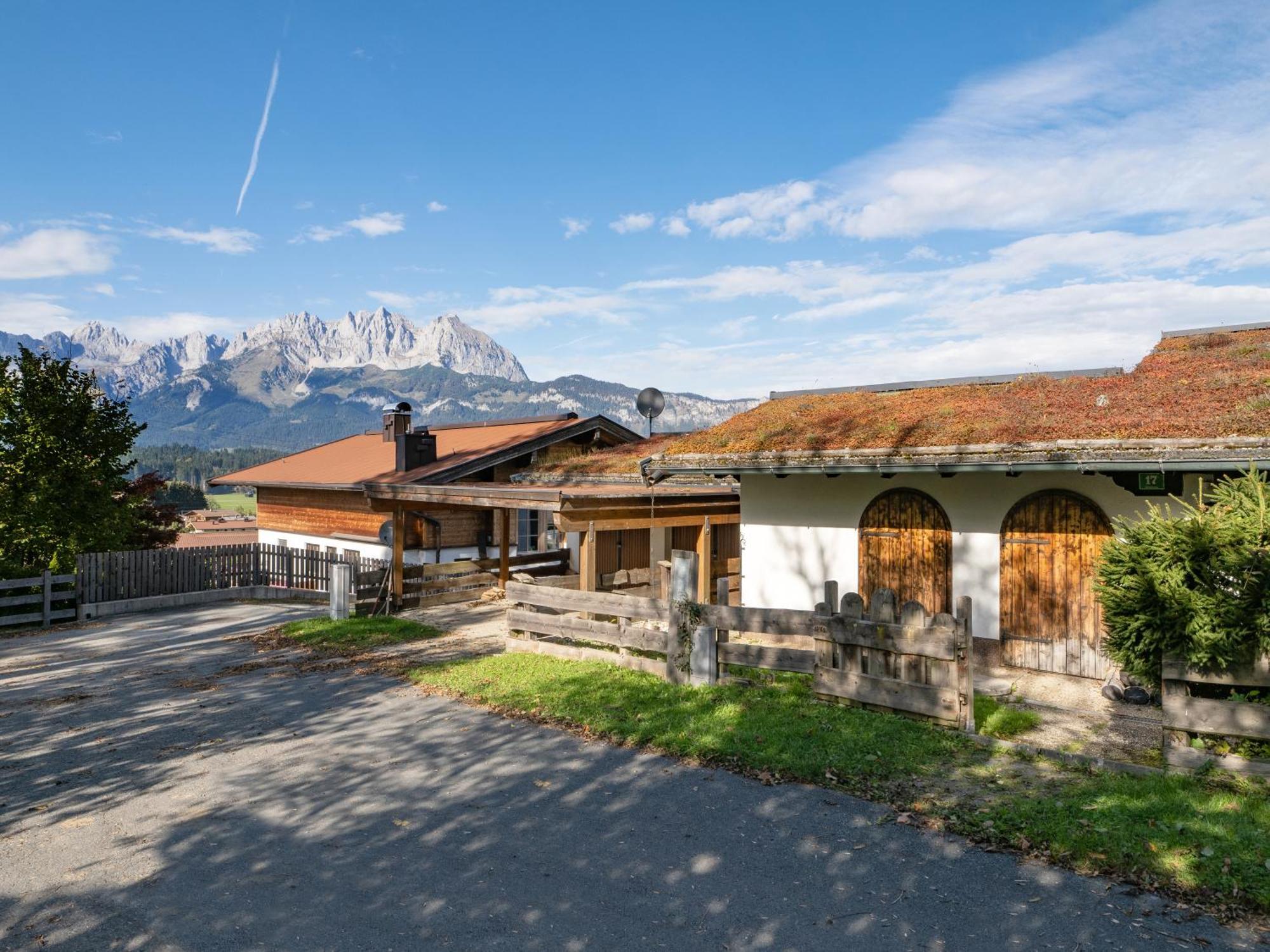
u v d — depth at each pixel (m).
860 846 5.66
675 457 13.22
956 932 4.57
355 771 7.46
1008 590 10.77
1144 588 6.93
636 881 5.27
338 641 13.81
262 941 4.65
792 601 12.92
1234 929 4.48
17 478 18.59
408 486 16.27
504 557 18.95
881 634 8.39
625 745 7.95
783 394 17.88
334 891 5.23
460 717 9.11
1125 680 9.31
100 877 5.47
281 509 31.23
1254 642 6.36
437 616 16.19
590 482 20.33
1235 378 10.41
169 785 7.21
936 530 11.45
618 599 10.66
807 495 12.76
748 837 5.86
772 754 7.32
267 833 6.15
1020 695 9.47
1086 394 11.30
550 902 5.04
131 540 23.52
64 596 17.56
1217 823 5.54
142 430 20.56
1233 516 6.67
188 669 12.28
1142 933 4.48
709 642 9.62
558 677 10.28
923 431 10.95
